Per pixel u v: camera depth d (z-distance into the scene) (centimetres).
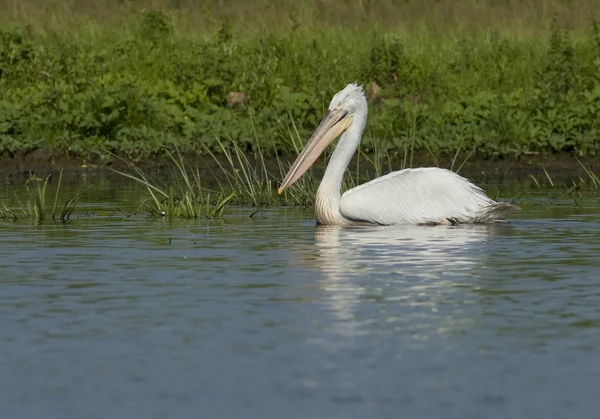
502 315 914
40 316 920
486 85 2730
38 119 2333
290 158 2248
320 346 826
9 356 807
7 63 2672
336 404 703
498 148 2272
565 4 3675
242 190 1859
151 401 712
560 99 2506
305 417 681
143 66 2761
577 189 1859
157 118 2384
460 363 785
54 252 1232
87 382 748
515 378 751
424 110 2445
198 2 3691
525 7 3684
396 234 1384
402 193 1492
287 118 2341
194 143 2272
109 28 3228
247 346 827
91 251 1238
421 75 2748
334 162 1521
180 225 1479
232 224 1496
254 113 2400
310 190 1780
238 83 2577
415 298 977
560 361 789
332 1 3697
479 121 2373
